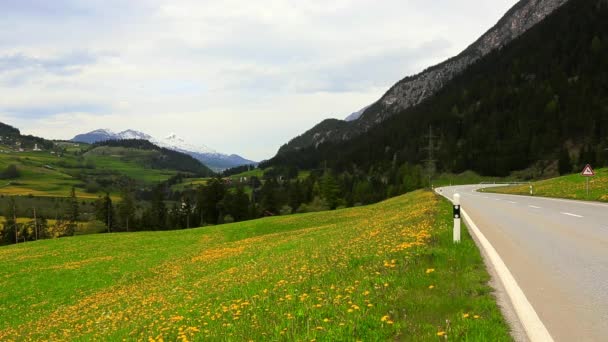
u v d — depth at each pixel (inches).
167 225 5290.4
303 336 275.0
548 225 708.7
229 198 5211.6
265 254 1055.0
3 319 998.4
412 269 393.1
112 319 701.9
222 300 514.3
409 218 919.0
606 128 6171.3
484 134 7475.4
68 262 1579.7
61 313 944.3
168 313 557.0
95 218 5610.2
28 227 5044.3
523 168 6358.3
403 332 256.2
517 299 298.7
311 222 1989.4
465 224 725.3
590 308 281.3
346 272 452.1
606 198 1300.4
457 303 289.7
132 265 1427.2
